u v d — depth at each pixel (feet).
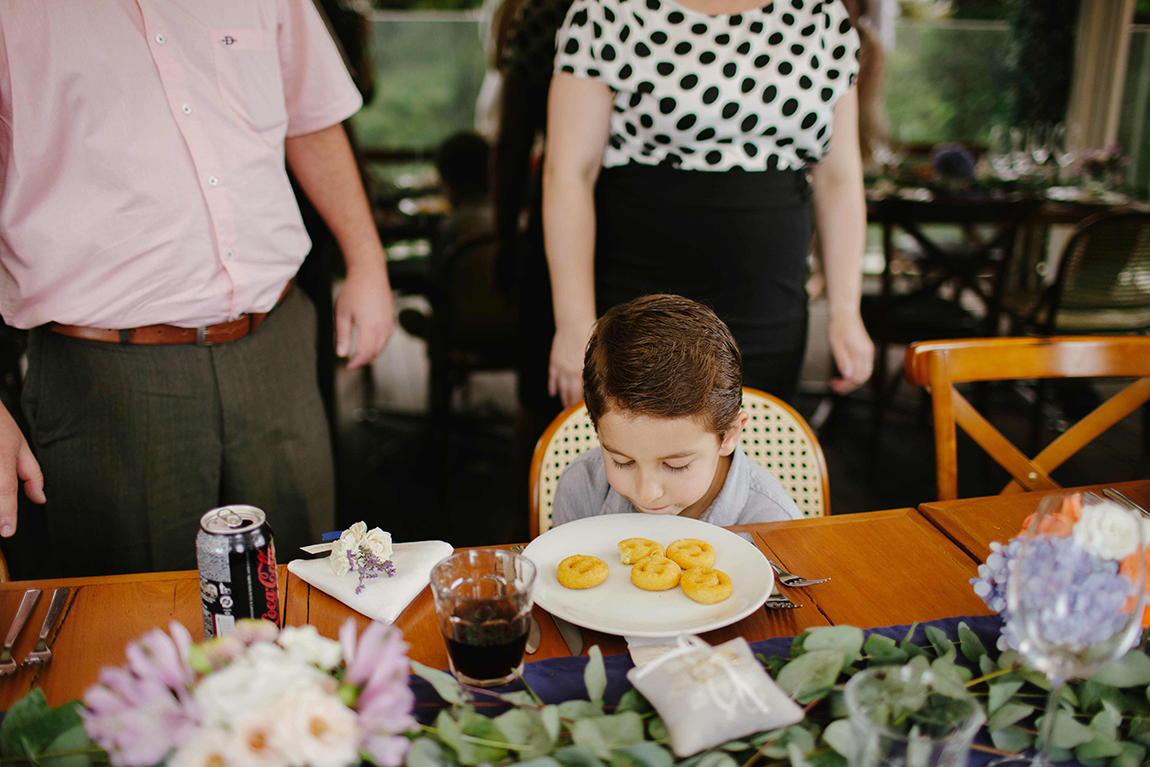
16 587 3.19
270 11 4.91
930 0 17.40
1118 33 15.05
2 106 4.37
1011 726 2.43
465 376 11.06
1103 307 10.25
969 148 15.30
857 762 2.05
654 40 5.07
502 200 8.36
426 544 3.39
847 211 5.87
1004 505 3.84
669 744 2.30
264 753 1.62
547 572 3.22
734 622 2.95
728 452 3.98
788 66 5.11
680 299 3.67
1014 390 12.55
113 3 4.40
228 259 4.94
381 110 20.31
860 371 6.06
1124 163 13.38
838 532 3.65
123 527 5.19
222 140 4.79
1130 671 2.47
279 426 5.57
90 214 4.58
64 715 2.20
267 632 1.98
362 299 6.05
